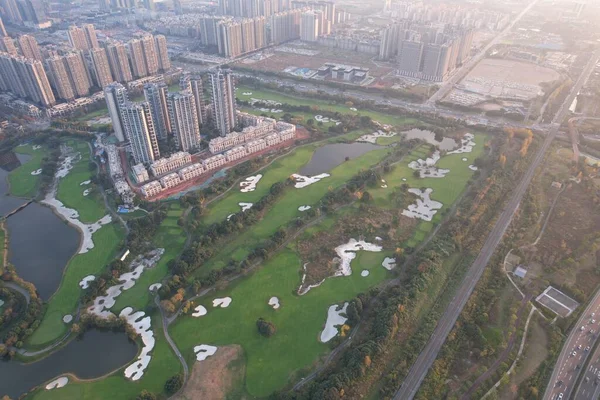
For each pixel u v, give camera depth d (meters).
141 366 199.50
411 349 197.25
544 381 185.50
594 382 185.62
